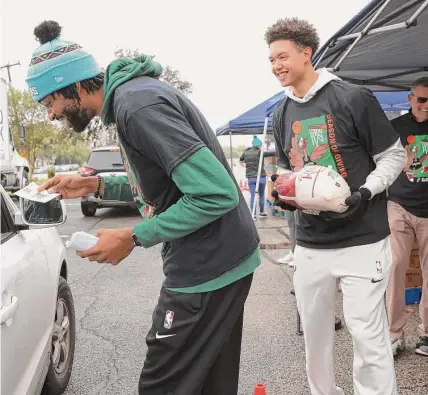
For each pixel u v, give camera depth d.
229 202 1.63
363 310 2.45
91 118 1.94
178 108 1.68
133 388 3.42
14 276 2.19
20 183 15.67
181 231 1.65
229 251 1.81
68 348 3.44
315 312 2.68
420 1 2.82
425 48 3.81
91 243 1.73
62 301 3.36
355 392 2.54
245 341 4.14
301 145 2.60
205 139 1.79
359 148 2.51
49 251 3.12
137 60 1.80
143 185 1.80
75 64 1.81
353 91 2.42
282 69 2.51
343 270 2.51
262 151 10.35
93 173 11.88
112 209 14.66
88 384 3.49
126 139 1.71
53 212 2.54
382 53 3.91
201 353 1.85
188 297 1.80
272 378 3.47
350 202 2.31
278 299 5.33
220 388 1.97
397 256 3.55
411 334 4.09
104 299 5.51
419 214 3.51
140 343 4.20
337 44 3.61
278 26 2.51
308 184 2.37
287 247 8.37
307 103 2.56
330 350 2.75
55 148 45.41
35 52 1.85
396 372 3.43
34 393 2.38
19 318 2.15
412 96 3.46
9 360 1.97
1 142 13.55
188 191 1.60
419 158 3.48
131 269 6.97
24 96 29.00
